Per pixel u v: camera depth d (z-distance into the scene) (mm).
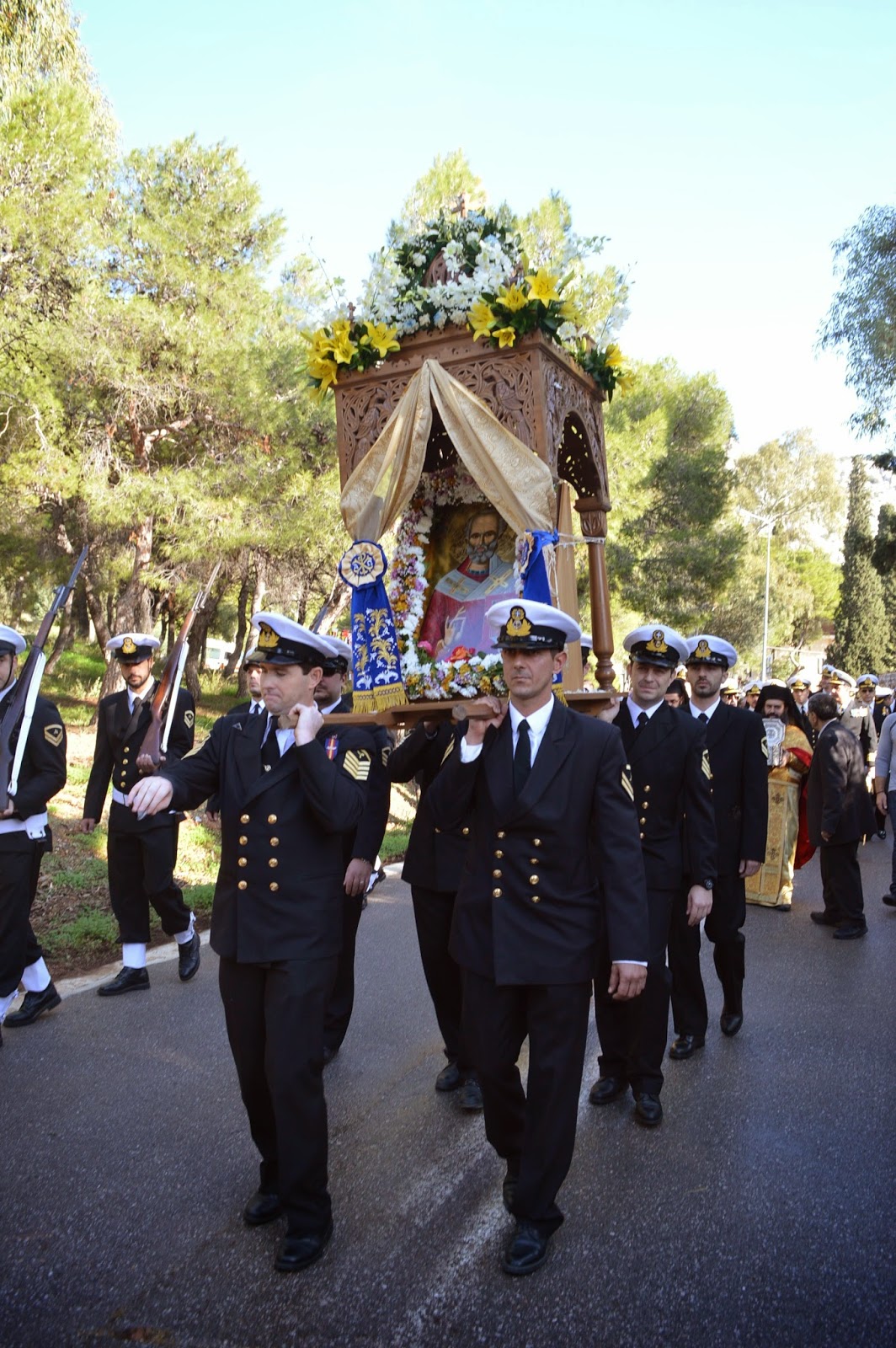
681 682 7621
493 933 3297
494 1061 3305
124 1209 3498
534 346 4508
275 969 3273
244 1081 3385
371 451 4781
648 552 20688
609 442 15516
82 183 12359
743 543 21109
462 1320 2885
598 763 3396
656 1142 4051
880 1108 4340
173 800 3398
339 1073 4824
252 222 14797
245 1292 3025
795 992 6133
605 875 3324
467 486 5070
